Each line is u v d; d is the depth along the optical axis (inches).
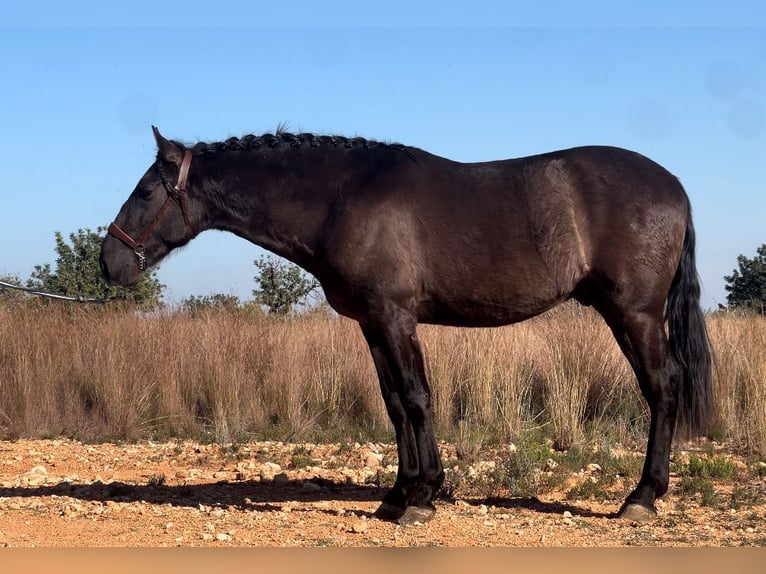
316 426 399.5
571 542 198.7
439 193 218.4
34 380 413.1
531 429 357.4
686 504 241.9
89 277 491.5
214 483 282.2
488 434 361.7
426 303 220.8
